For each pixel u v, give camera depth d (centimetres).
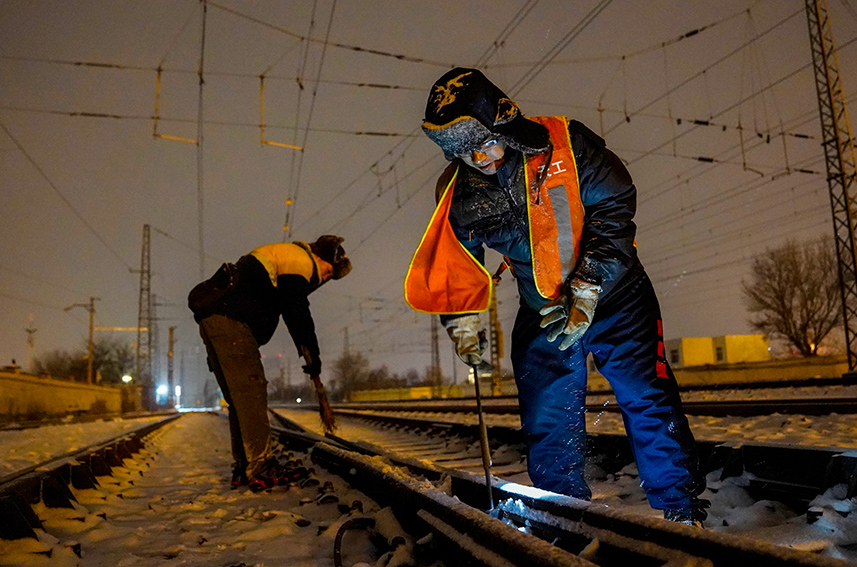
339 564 213
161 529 288
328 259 453
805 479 252
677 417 215
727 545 125
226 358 414
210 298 423
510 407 1018
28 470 328
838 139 1567
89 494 376
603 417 737
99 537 273
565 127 214
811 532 203
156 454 726
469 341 238
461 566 171
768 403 691
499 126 203
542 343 234
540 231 212
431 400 2770
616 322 219
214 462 618
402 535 222
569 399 233
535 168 211
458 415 1105
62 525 285
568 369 232
